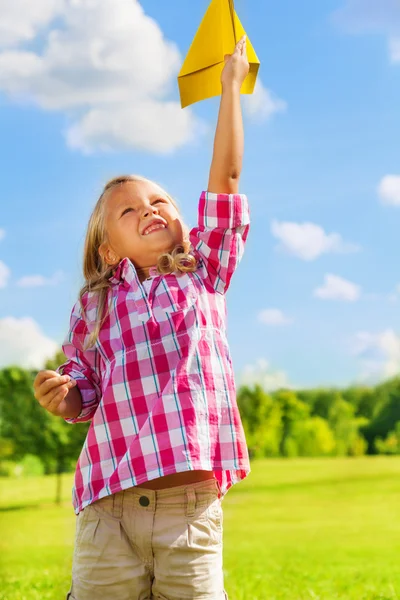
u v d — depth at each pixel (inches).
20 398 1112.2
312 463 1282.0
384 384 1354.6
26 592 206.5
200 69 107.0
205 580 91.0
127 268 99.8
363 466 1222.3
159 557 91.0
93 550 92.0
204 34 107.6
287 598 195.8
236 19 107.5
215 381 94.9
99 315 99.3
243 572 277.7
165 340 95.0
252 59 107.2
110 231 103.4
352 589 212.4
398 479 1075.3
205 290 99.3
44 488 1112.2
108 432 94.1
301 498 949.2
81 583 93.0
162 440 90.7
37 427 1109.7
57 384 92.8
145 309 96.5
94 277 103.8
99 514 92.4
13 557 468.8
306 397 1347.2
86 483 94.3
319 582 232.4
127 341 96.3
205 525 91.8
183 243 103.7
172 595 90.7
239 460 93.7
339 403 1339.8
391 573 268.2
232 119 99.4
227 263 100.0
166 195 106.4
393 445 1328.7
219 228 98.8
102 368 99.7
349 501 909.8
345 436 1328.7
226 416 94.7
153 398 93.2
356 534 644.7
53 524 834.8
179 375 93.0
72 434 1116.5
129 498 91.4
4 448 1111.6
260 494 996.6
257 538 637.3
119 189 104.4
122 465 91.1
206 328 96.9
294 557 463.8
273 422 1323.8
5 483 1108.5
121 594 91.4
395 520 738.8
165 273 99.1
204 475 93.3
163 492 91.0
